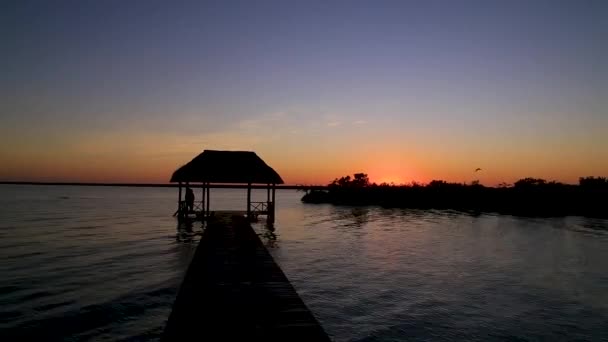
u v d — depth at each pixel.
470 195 64.44
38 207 61.84
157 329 10.30
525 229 34.00
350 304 12.58
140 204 74.19
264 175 30.31
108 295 13.30
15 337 9.70
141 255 20.81
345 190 79.44
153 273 16.58
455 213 51.84
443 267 18.39
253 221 34.31
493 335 10.20
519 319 11.40
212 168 29.50
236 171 29.78
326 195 81.81
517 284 15.38
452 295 13.75
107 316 11.25
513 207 53.84
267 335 6.38
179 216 32.88
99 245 24.08
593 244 25.81
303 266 18.23
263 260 12.34
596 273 17.41
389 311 11.94
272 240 26.69
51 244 24.41
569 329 10.69
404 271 17.45
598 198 51.59
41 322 10.73
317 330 6.64
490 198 60.97
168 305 12.29
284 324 6.88
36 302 12.46
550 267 18.59
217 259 12.48
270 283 9.59
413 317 11.45
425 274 16.91
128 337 9.77
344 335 10.04
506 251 22.95
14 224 35.69
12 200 84.75
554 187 62.44
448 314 11.74
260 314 7.38
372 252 22.27
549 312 12.05
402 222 40.00
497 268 18.27
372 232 31.52
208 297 8.42
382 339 9.82
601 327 10.88
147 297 13.12
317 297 13.29
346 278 16.02
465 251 22.88
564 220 42.03
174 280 15.38
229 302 8.09
